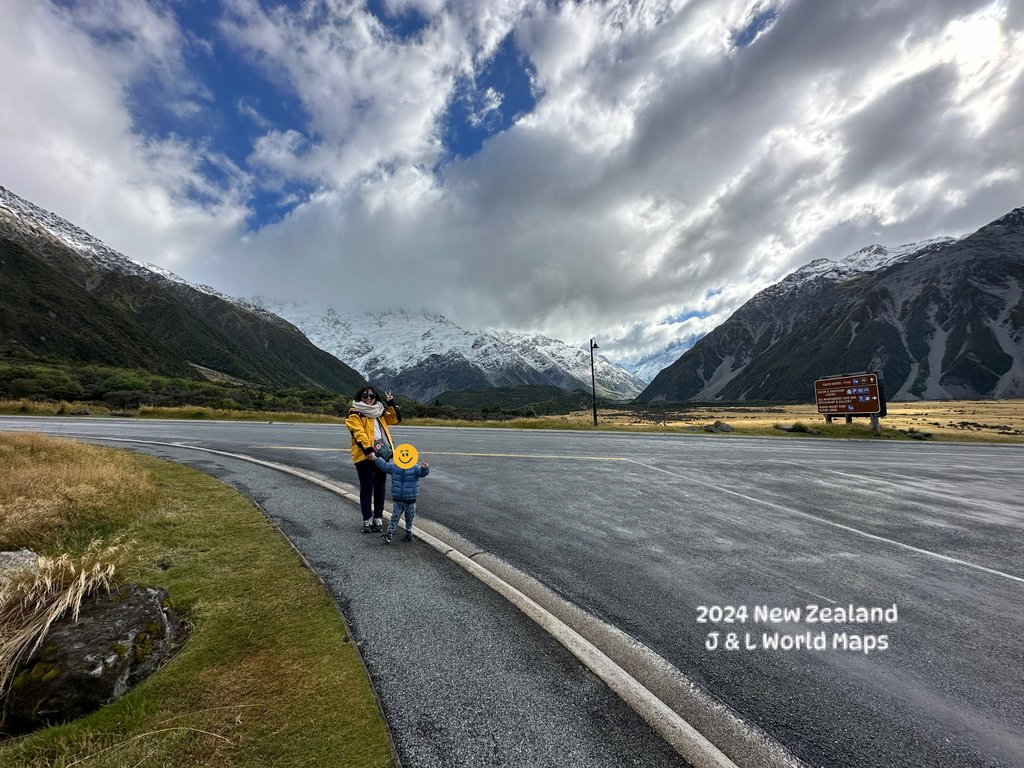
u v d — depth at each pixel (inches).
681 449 599.5
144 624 117.3
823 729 100.3
